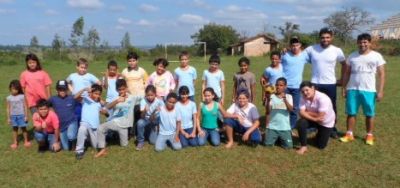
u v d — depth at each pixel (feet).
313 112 21.89
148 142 24.09
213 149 22.56
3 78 68.95
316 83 23.85
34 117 22.15
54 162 20.92
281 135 22.26
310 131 25.23
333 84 23.62
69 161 21.02
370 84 22.43
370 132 23.03
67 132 22.70
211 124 23.38
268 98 24.08
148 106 23.71
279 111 22.26
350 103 23.08
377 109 32.99
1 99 42.60
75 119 23.22
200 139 23.09
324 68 23.50
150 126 23.90
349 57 23.18
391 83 51.47
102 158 21.38
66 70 90.27
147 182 18.17
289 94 24.93
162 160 20.88
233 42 244.83
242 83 25.62
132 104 23.49
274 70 25.36
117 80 23.32
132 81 25.71
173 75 27.63
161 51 202.28
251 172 19.11
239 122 22.94
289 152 21.85
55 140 22.43
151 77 26.22
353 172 18.86
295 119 25.70
